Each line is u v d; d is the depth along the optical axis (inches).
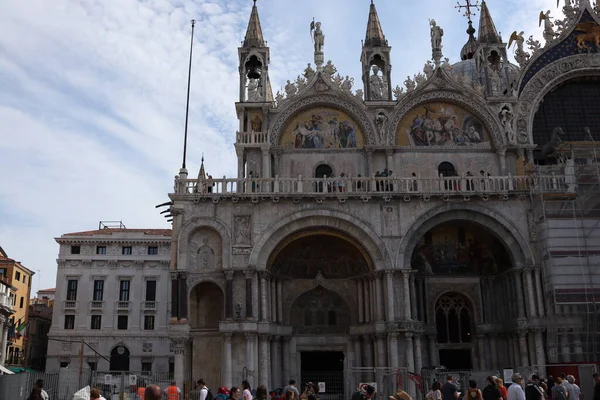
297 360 1530.5
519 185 1536.7
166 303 2684.5
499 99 1657.2
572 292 1402.6
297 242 1557.6
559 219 1446.9
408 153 1643.7
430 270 1567.4
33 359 2965.1
